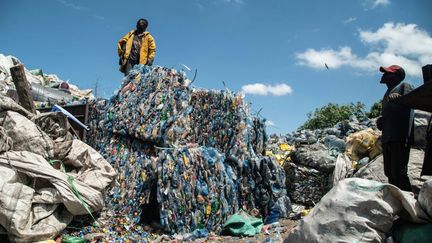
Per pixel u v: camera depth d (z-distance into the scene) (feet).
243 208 22.34
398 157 16.90
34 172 17.84
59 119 21.52
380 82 18.65
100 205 19.62
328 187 24.41
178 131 23.70
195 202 20.81
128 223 21.04
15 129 19.06
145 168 23.35
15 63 44.37
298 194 25.00
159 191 20.79
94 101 28.02
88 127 27.35
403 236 11.64
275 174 22.95
